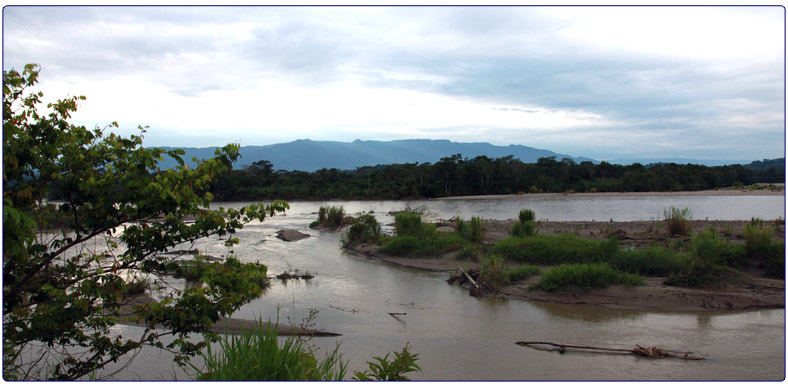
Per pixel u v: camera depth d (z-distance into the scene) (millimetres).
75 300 4000
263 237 23125
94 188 4195
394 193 74500
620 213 38781
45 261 4340
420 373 6289
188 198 4457
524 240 15383
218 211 4910
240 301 4781
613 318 8938
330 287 11906
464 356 6953
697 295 9844
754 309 9336
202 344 4688
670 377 6090
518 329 8320
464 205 53812
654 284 10867
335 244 20531
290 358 3775
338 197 73062
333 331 8289
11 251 3605
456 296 10883
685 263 11242
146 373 6133
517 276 11633
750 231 12766
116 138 4309
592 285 10391
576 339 7727
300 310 9695
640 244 17828
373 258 16453
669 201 56094
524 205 52219
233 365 3662
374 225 20016
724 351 7051
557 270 10945
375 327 8500
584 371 6332
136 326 8102
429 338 7863
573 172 87562
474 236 17656
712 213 37625
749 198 59781
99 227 4457
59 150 4133
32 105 4188
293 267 14805
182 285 10945
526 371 6328
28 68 4117
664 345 7379
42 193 4281
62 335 4336
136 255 4617
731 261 12297
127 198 4148
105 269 4551
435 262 14883
